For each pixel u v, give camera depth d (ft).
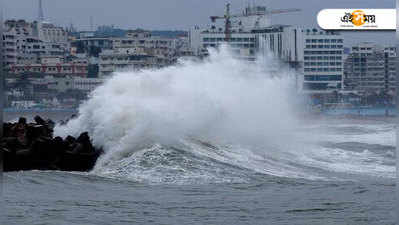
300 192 286.87
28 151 323.16
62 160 327.26
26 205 244.42
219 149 376.48
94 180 298.15
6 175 297.74
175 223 226.79
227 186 297.94
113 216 233.76
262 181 313.53
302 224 227.61
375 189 296.51
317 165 385.29
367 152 470.39
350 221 231.71
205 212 243.40
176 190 284.82
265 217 237.25
